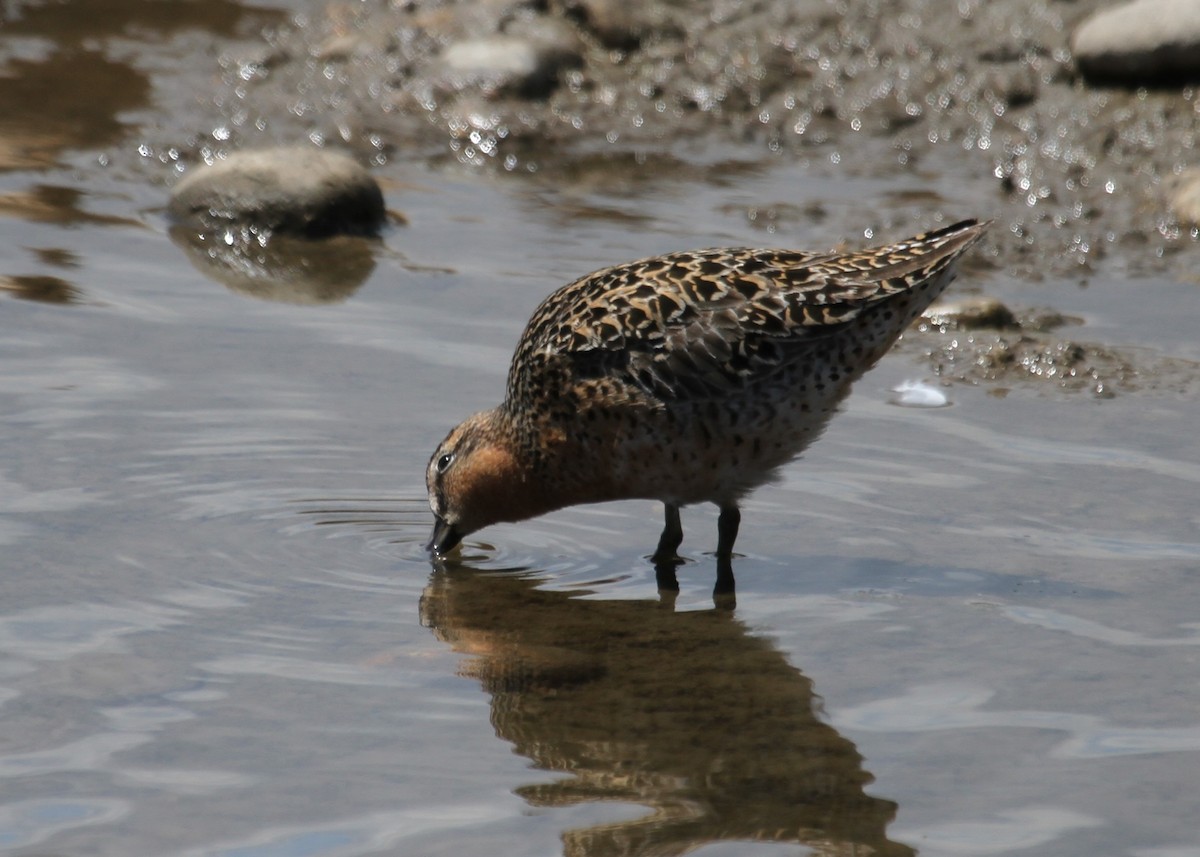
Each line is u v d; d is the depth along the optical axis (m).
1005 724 8.82
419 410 13.31
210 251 16.83
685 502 11.39
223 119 20.12
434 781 8.23
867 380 14.15
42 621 9.91
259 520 11.57
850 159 19.50
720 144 20.02
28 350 14.09
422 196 18.52
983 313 15.15
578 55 21.38
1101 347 14.70
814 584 10.79
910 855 7.58
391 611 10.41
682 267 11.21
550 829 7.79
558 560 11.47
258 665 9.48
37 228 17.00
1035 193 18.25
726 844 7.69
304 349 14.44
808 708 9.05
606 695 9.24
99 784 8.11
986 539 11.30
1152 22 19.53
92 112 20.11
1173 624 9.98
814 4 21.88
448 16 22.25
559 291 11.70
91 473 12.02
